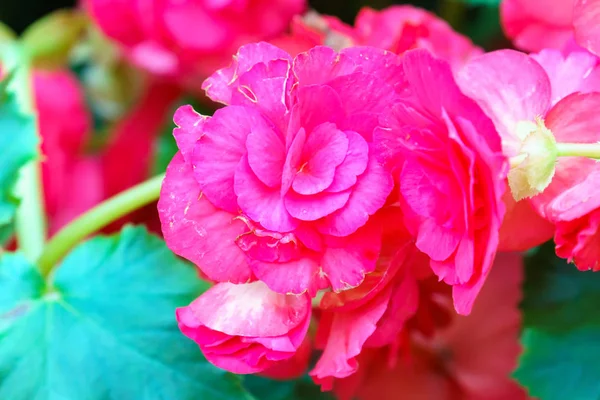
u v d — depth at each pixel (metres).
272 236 0.40
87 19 0.69
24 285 0.49
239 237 0.40
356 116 0.41
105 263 0.50
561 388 0.50
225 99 0.42
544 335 0.51
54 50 0.68
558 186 0.42
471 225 0.39
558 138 0.42
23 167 0.53
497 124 0.42
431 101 0.39
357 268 0.40
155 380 0.47
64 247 0.50
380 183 0.40
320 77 0.40
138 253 0.50
